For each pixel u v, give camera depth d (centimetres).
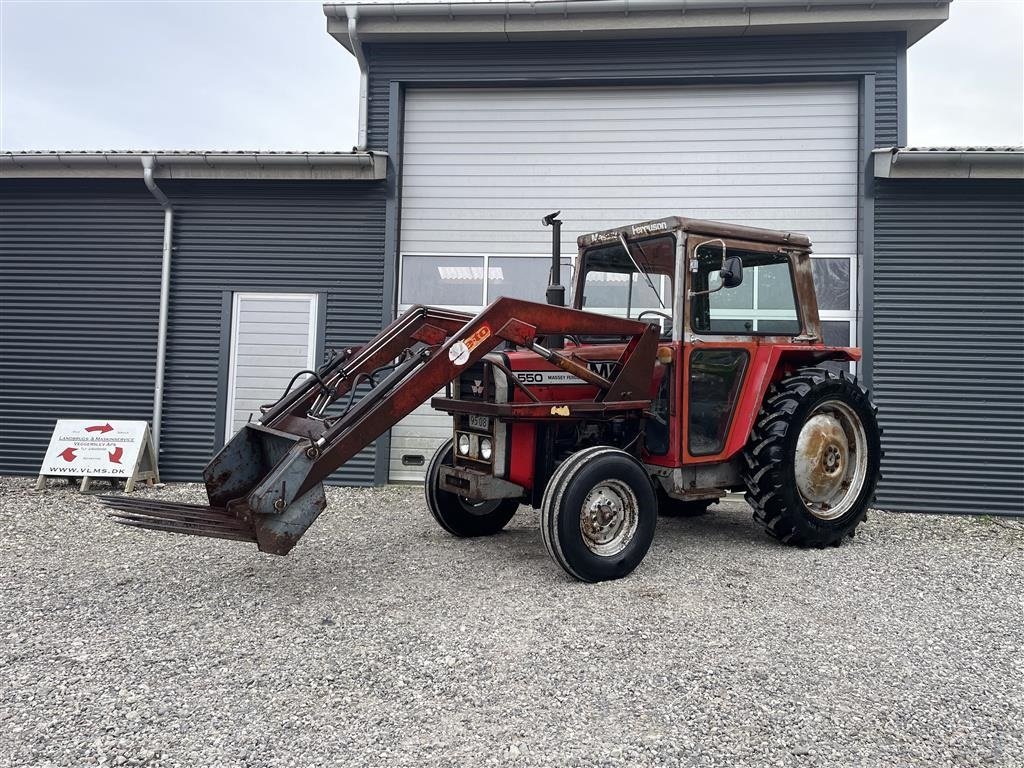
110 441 624
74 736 200
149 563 383
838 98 640
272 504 292
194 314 671
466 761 188
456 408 388
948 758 192
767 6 607
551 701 223
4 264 685
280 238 666
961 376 596
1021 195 592
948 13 592
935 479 595
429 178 678
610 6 617
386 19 639
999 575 378
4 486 623
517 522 497
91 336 676
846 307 630
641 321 395
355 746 196
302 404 373
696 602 320
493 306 351
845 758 191
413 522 494
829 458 426
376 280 658
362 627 287
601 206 666
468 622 292
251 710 216
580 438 409
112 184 676
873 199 607
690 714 215
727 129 653
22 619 295
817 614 306
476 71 660
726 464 415
